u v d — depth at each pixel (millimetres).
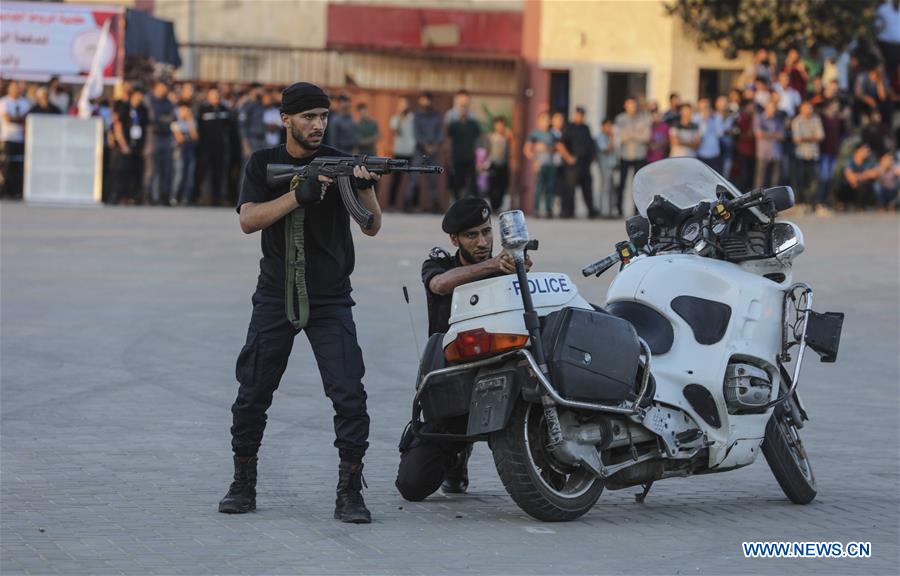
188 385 13562
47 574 7520
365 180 8547
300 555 8031
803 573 7977
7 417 11906
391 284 21078
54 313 17734
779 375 9820
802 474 9758
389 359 15219
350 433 8883
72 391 13117
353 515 8828
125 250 24844
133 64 36656
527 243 8703
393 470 10477
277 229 8867
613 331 8820
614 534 8750
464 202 9203
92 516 8812
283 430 11766
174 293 19797
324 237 8867
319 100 8836
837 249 27109
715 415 9445
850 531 9016
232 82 40188
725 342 9516
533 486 8742
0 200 35312
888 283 22438
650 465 9273
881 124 37125
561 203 35594
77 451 10727
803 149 34750
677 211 9977
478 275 8898
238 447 9031
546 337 8688
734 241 9961
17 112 35531
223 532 8516
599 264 9852
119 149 34875
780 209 9703
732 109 34312
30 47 35750
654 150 34844
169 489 9617
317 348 8922
